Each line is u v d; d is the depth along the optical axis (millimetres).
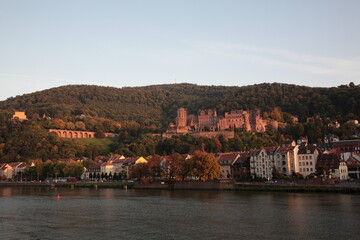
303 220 111062
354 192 170000
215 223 111312
